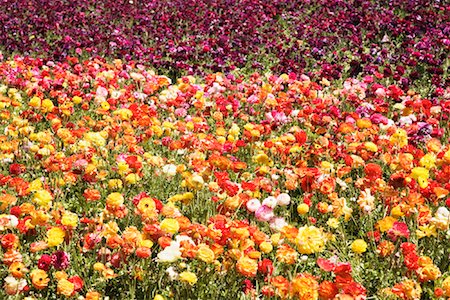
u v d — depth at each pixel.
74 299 3.88
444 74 10.91
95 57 11.49
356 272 4.34
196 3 16.27
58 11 16.06
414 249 3.96
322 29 13.66
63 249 4.36
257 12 15.55
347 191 5.74
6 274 4.16
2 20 14.58
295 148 5.89
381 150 6.14
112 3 16.77
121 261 4.00
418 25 13.08
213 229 3.82
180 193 5.59
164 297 4.01
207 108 7.92
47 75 8.95
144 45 13.37
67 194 5.67
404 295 3.61
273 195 5.14
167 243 3.84
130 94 8.09
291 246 4.44
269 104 7.73
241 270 3.60
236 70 11.56
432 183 4.81
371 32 13.15
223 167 5.12
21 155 6.15
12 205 5.09
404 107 7.51
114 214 4.32
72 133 6.08
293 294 3.43
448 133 7.24
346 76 10.99
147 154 5.78
